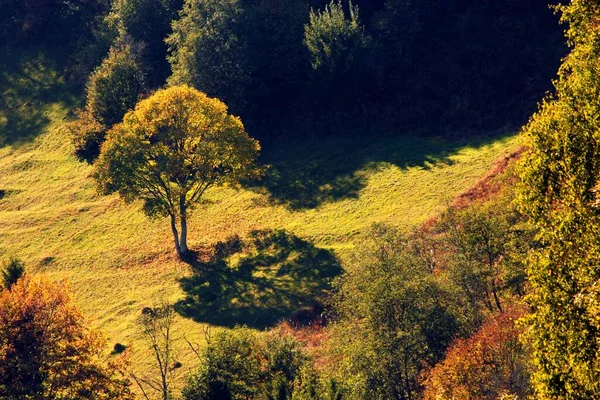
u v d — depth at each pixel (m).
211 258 67.88
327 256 63.69
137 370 53.25
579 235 25.38
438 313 39.41
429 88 80.81
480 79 79.00
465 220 45.00
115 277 68.50
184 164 68.31
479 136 74.00
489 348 33.97
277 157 80.62
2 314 44.41
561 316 24.86
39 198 84.12
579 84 27.05
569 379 24.14
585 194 25.70
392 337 38.56
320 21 82.31
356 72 81.38
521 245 42.06
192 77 81.75
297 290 60.38
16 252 75.75
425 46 83.88
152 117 68.38
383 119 80.50
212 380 42.69
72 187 84.56
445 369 34.94
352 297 43.06
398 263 41.91
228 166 71.44
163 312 56.97
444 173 69.31
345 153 78.31
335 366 42.78
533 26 81.25
